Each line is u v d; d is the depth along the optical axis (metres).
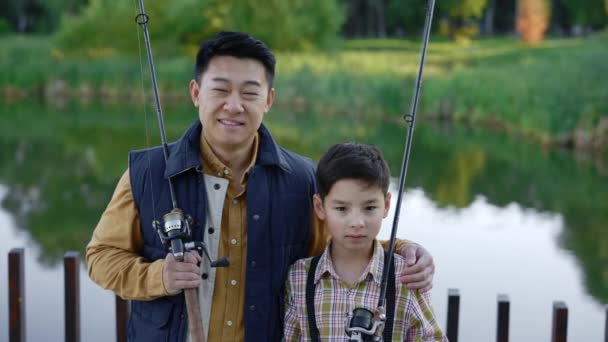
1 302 4.80
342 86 18.52
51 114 17.59
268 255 1.83
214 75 1.77
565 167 11.16
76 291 2.66
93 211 8.22
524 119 14.12
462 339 4.54
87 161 11.49
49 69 22.73
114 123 15.83
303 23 26.39
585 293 5.61
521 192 9.38
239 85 1.76
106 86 22.31
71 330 2.66
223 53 1.77
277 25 26.06
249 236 1.81
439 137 14.25
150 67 1.88
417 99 1.87
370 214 1.76
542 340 4.63
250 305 1.80
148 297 1.73
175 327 1.78
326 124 16.03
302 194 1.88
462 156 12.09
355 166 1.74
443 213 8.14
